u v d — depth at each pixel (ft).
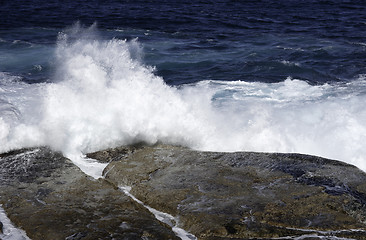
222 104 40.88
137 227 19.58
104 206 21.38
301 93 45.24
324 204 21.63
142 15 105.50
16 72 52.49
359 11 119.44
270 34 84.02
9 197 22.20
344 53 66.59
